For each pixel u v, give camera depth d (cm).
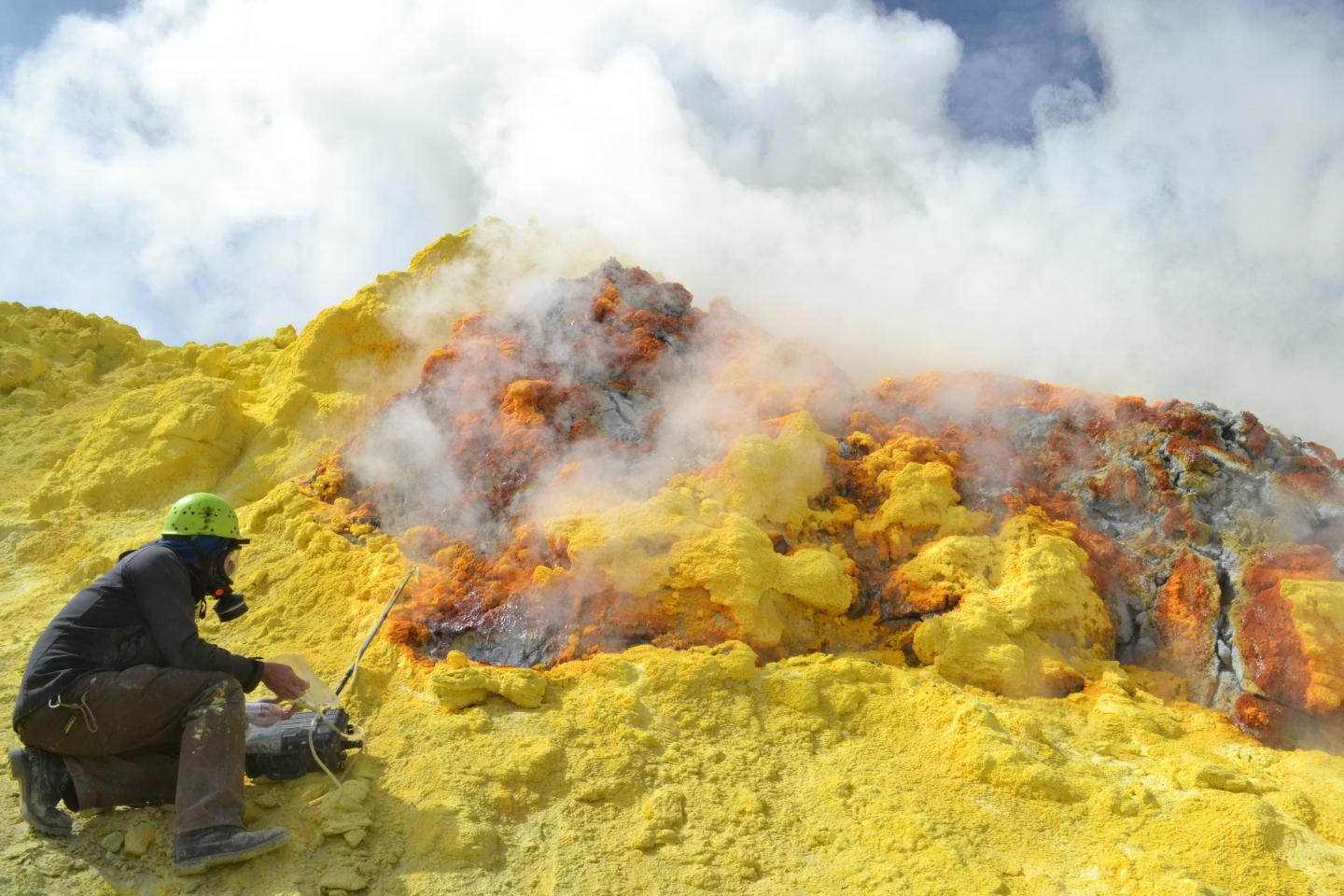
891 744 429
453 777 386
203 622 521
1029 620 493
